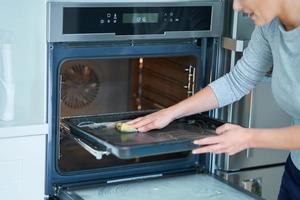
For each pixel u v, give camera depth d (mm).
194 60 2277
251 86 2109
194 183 2180
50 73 1984
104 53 2074
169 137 1936
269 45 1980
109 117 2158
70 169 2127
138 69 2535
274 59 1913
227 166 2342
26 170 1952
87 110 2414
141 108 2572
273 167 2439
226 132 1850
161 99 2479
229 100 2100
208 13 2182
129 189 2098
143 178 2197
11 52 1921
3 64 1907
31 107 1985
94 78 2406
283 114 2385
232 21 2207
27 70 1957
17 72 1950
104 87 2443
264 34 1961
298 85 1829
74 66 2344
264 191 2447
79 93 2379
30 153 1943
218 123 2086
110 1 1989
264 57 2039
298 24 1798
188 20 2150
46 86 1982
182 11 2131
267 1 1729
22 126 1902
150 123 2031
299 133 1763
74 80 2355
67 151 2180
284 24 1845
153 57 2299
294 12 1757
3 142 1894
